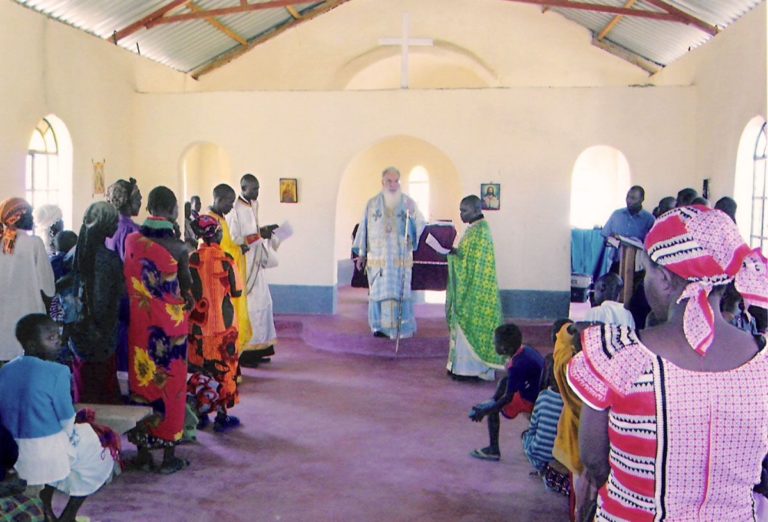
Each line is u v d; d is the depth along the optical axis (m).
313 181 10.90
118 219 5.20
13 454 3.57
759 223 8.48
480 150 10.58
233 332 6.06
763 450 1.77
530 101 10.45
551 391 4.91
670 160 10.28
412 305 9.50
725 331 1.81
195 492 4.90
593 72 12.98
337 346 9.59
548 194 10.52
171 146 11.07
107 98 10.28
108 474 4.20
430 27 13.28
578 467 3.83
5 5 8.06
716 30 9.75
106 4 9.52
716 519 1.79
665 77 11.73
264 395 7.41
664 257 1.83
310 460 5.56
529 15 13.05
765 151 8.26
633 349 1.79
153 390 5.11
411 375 8.33
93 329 5.17
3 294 5.87
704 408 1.74
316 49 13.40
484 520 4.52
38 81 8.69
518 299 10.68
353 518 4.54
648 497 1.80
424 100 10.62
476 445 5.95
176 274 5.08
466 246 8.03
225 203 6.73
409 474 5.29
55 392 3.79
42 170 9.16
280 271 11.09
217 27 11.80
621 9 10.20
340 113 10.78
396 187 9.14
